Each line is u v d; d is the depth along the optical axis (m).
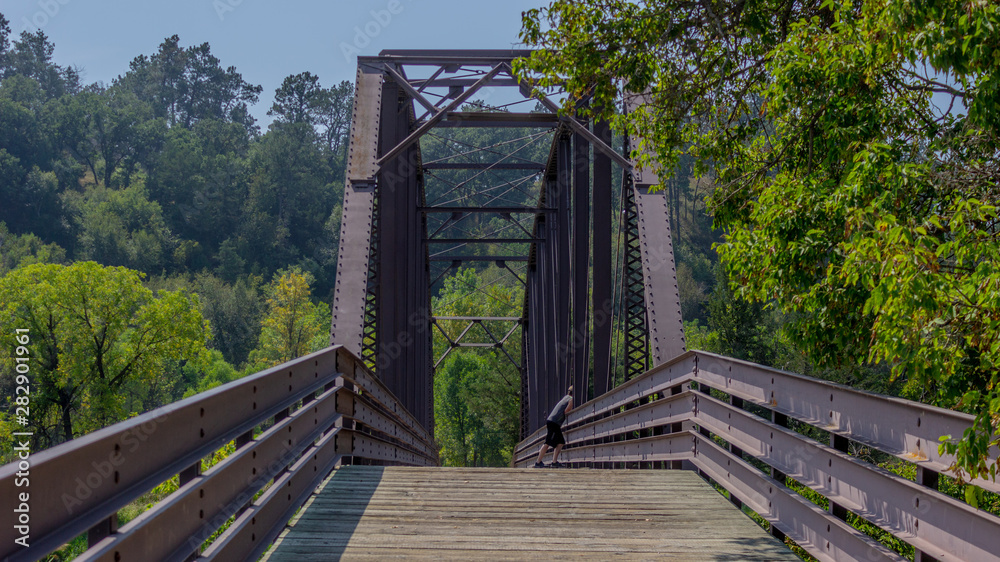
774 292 5.75
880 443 3.39
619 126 7.35
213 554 3.08
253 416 3.97
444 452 62.88
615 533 4.72
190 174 124.56
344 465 6.91
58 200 114.81
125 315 47.03
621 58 6.62
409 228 17.08
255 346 96.88
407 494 5.77
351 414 7.29
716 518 5.16
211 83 153.62
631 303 10.97
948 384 4.73
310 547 4.29
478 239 22.78
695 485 6.33
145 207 116.12
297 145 132.25
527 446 22.84
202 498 3.09
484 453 60.38
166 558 2.66
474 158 117.00
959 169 4.70
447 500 5.60
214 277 105.56
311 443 5.34
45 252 93.81
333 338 9.66
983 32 3.30
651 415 8.20
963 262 3.94
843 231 5.00
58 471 1.93
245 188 128.50
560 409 11.16
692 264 101.81
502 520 5.03
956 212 3.93
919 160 5.05
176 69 149.50
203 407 3.17
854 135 5.17
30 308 44.72
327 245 130.25
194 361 52.00
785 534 4.39
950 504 2.75
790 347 32.69
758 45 6.37
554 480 6.51
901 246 3.56
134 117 134.62
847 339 5.32
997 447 2.90
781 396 4.60
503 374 51.91
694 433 6.56
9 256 93.19
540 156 116.75
